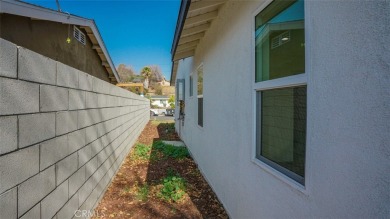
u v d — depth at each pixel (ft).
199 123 19.42
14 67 5.01
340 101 4.08
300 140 5.59
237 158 9.80
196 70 20.79
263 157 7.62
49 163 6.51
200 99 19.20
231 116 10.61
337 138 4.15
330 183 4.32
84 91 9.80
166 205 12.08
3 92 4.63
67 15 21.15
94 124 11.17
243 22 9.01
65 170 7.63
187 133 27.02
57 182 7.02
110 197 12.67
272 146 7.04
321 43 4.60
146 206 11.84
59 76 7.34
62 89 7.55
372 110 3.44
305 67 5.16
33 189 5.65
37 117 5.92
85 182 9.70
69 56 24.62
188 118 26.30
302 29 5.47
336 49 4.18
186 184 15.08
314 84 4.82
